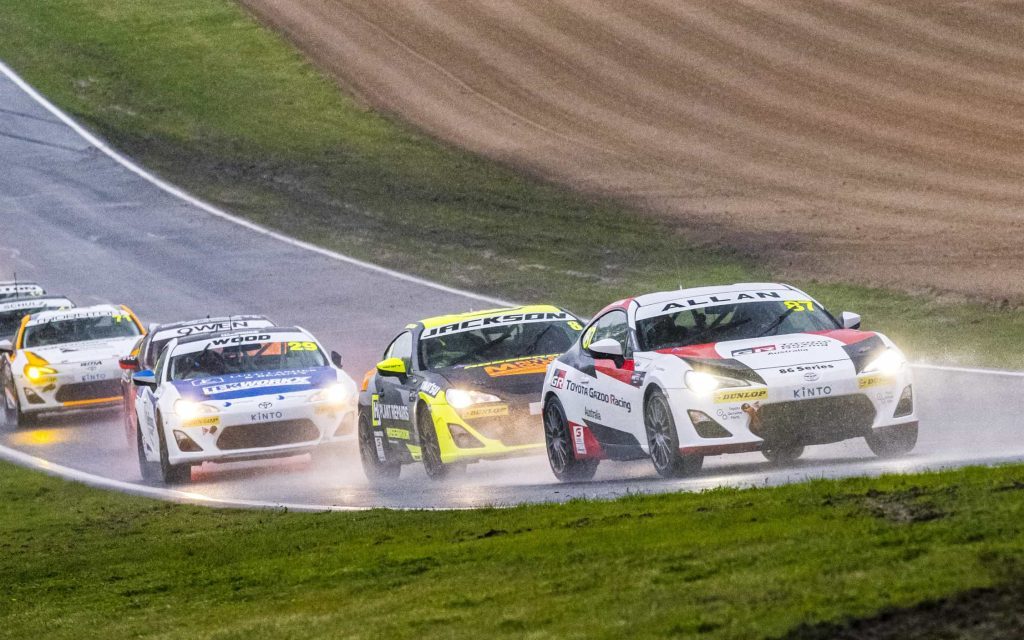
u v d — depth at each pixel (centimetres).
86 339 8862
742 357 4331
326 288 10762
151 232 13012
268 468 6369
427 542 3569
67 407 8481
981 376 6256
